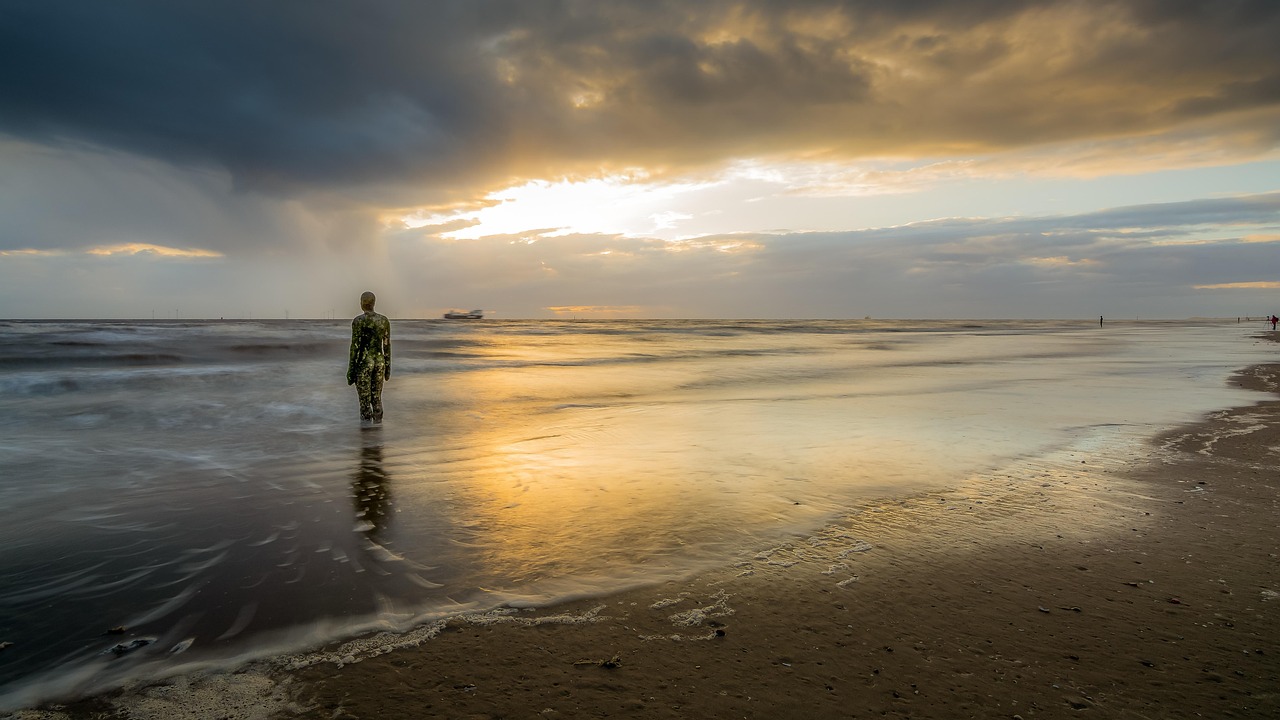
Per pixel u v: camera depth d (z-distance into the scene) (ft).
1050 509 19.03
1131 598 12.91
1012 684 9.77
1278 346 126.21
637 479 22.62
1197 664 10.36
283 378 56.34
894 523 17.70
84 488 21.22
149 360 73.31
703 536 16.55
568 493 20.72
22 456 26.23
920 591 13.23
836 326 374.22
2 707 9.14
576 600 12.76
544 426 33.73
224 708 9.12
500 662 10.40
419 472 23.68
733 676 10.00
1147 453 26.96
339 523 17.61
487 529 17.10
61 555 15.12
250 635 11.30
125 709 9.12
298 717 8.89
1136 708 9.13
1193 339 164.25
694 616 12.09
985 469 24.06
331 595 12.96
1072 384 55.57
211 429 32.78
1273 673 10.09
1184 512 18.74
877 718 8.89
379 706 9.16
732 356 95.40
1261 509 19.06
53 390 47.01
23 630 11.45
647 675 10.02
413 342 130.31
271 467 24.45
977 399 44.83
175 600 12.69
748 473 23.41
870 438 30.27
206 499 19.99
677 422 35.04
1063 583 13.66
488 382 56.80
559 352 102.99
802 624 11.77
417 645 10.96
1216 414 37.76
